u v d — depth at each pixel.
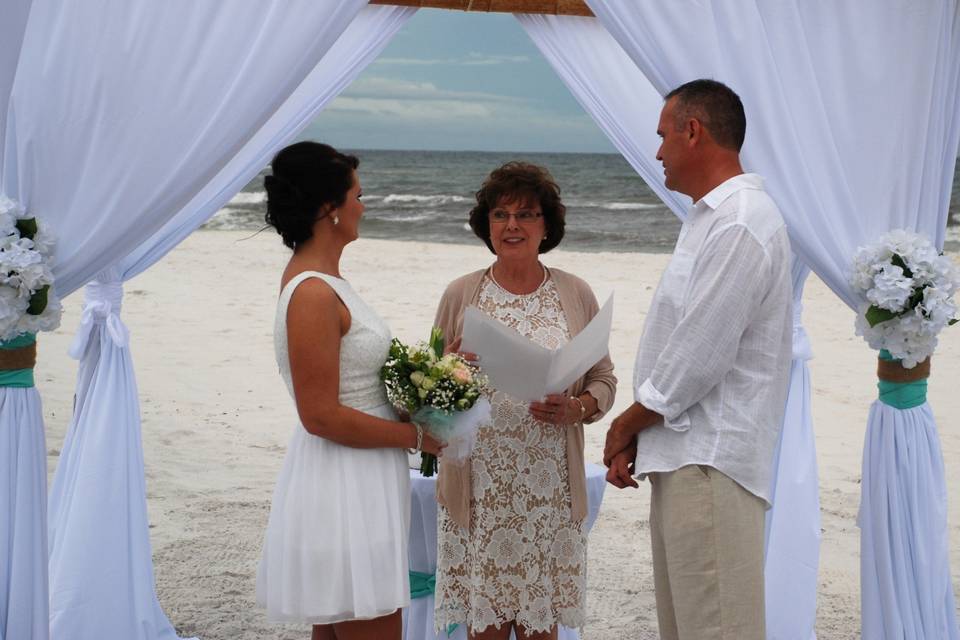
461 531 3.54
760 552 2.98
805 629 4.06
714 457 2.91
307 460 2.91
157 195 3.03
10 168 2.98
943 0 3.32
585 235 21.00
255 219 21.81
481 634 3.54
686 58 3.20
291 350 2.79
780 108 3.23
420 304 12.27
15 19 2.89
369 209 25.47
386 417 2.97
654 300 3.06
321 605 2.85
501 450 3.47
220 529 5.63
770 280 2.88
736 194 2.91
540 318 3.54
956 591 4.86
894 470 3.48
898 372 3.48
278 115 4.19
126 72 2.97
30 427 3.06
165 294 12.54
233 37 3.01
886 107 3.36
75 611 3.81
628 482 3.08
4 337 2.93
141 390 8.55
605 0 3.17
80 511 3.86
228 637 4.29
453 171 34.88
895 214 3.40
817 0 3.31
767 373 2.93
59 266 3.01
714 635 2.94
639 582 4.98
